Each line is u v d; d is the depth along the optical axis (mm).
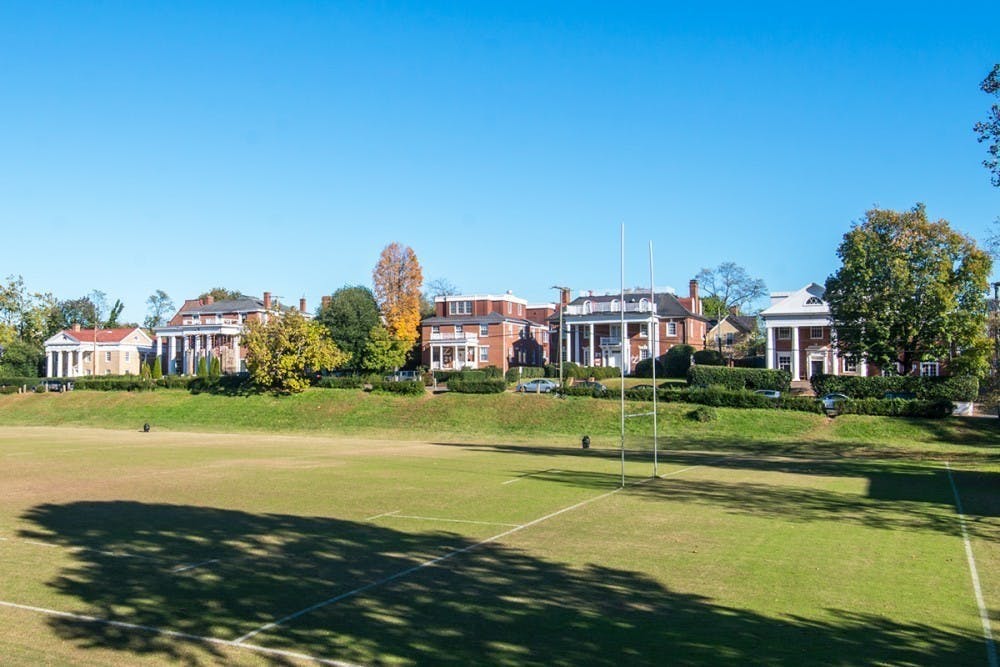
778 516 22031
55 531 19312
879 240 58312
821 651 10969
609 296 92125
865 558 16750
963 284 56594
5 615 12508
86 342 107688
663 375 84000
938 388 56312
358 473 32031
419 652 10883
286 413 63438
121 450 43000
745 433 50281
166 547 17500
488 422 57500
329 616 12469
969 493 27156
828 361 75625
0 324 54031
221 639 11398
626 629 11898
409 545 17812
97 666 10359
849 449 45000
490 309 92750
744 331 99562
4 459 37531
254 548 17422
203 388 71312
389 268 92625
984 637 11672
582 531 19562
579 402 57812
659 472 33094
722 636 11594
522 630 11828
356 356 86438
